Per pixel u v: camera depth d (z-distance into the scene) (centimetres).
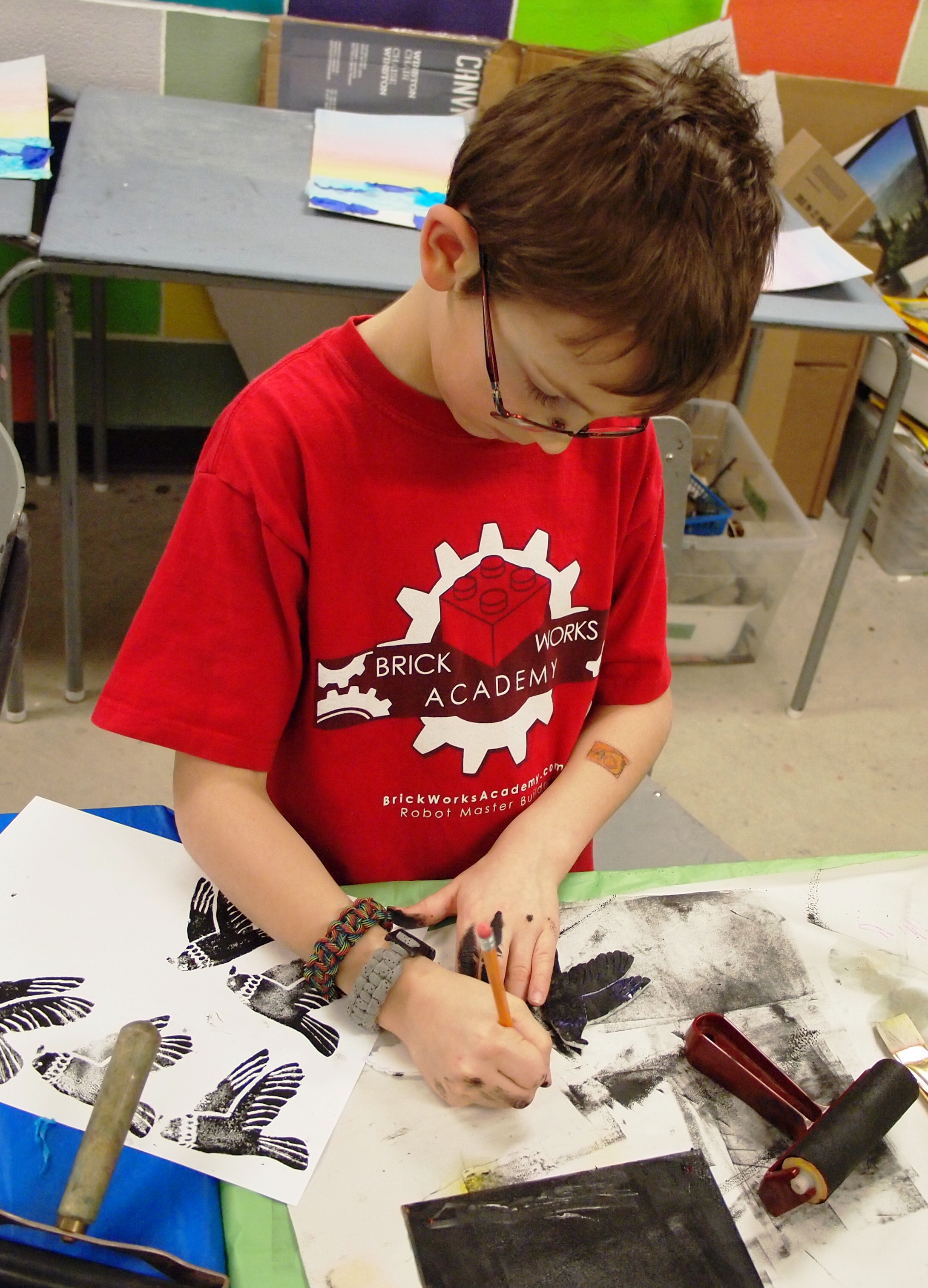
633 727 88
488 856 79
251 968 69
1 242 149
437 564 73
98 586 214
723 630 217
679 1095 65
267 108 192
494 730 80
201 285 146
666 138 52
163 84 205
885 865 83
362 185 169
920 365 231
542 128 54
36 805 77
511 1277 56
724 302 53
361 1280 55
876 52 227
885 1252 59
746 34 221
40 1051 62
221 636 69
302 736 79
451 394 63
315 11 201
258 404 68
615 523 80
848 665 225
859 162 236
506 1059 62
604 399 57
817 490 260
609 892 78
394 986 66
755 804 191
